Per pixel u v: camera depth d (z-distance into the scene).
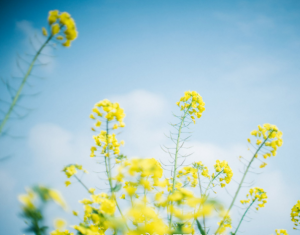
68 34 0.77
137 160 0.74
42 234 0.64
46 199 0.54
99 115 0.84
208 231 0.82
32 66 0.75
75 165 0.83
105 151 0.86
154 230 0.71
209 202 0.63
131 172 0.74
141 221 0.76
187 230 0.74
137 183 0.76
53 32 0.76
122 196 0.84
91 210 0.78
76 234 0.79
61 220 0.62
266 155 0.83
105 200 0.78
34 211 0.56
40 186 0.54
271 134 0.84
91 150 0.86
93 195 0.79
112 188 0.81
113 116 0.84
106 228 0.80
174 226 0.77
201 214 0.63
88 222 0.80
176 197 0.71
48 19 0.77
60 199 0.54
